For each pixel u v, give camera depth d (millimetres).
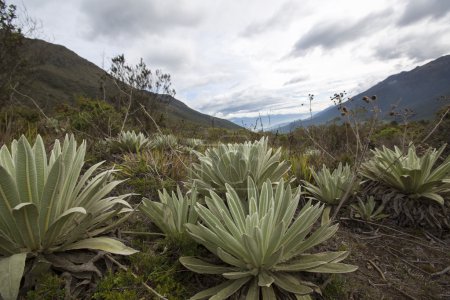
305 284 1843
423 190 3133
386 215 3174
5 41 6680
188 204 2383
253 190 2314
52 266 1694
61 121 6727
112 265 1877
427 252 2715
